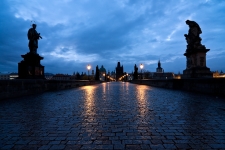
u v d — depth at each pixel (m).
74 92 17.80
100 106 8.42
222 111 6.95
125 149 3.46
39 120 5.71
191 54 18.61
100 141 3.88
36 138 4.09
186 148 3.50
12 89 12.46
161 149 3.45
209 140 3.90
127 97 12.48
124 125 5.10
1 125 5.14
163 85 25.61
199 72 17.39
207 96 12.00
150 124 5.18
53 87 21.02
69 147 3.57
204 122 5.34
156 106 8.26
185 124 5.14
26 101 10.44
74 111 7.21
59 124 5.23
